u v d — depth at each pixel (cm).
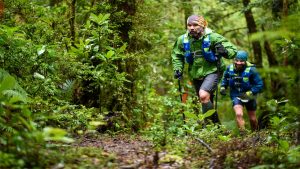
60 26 953
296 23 356
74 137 619
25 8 896
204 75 892
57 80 796
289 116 465
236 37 1766
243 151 495
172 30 1475
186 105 913
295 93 401
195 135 671
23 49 684
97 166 418
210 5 1588
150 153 508
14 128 470
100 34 898
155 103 1088
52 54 736
